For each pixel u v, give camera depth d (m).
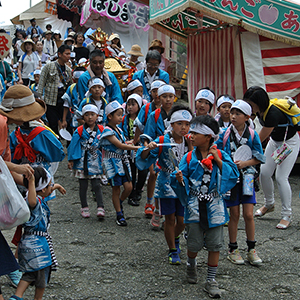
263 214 6.03
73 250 4.60
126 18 12.65
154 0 9.74
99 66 6.88
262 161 4.45
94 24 13.86
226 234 5.27
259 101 4.97
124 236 5.12
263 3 8.19
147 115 5.73
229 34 9.27
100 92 6.56
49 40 15.34
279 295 3.72
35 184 3.33
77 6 15.67
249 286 3.89
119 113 5.62
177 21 11.28
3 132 2.99
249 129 4.55
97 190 5.76
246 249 4.80
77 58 11.32
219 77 9.73
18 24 23.89
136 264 4.30
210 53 9.96
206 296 3.67
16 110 3.48
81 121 6.59
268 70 8.77
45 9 19.70
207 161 3.71
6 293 3.60
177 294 3.69
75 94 7.66
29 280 3.23
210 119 3.76
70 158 5.71
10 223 2.93
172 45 13.77
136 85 6.72
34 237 3.25
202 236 3.79
